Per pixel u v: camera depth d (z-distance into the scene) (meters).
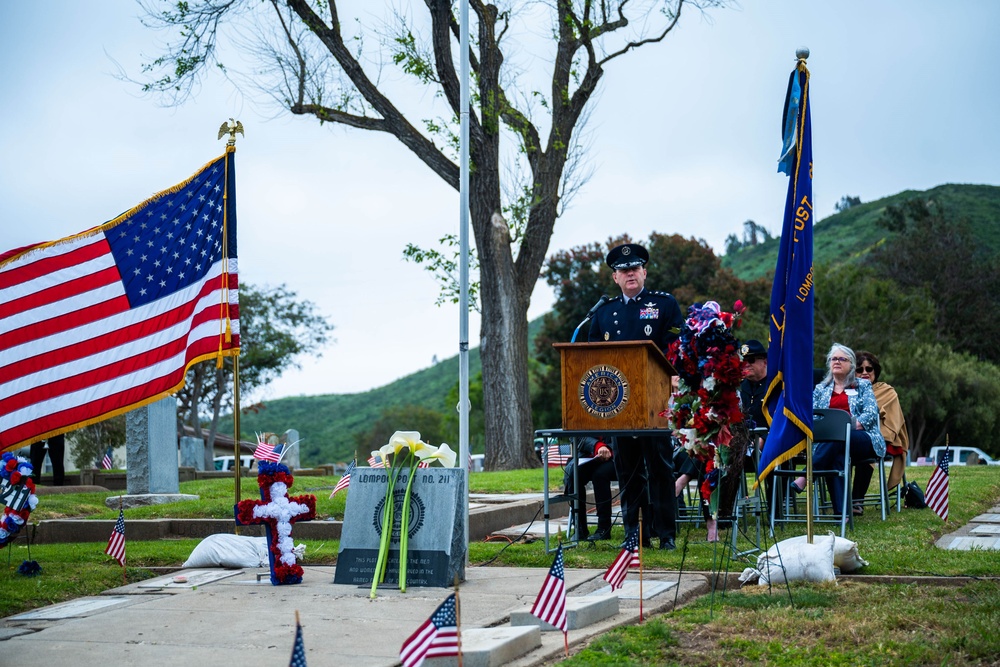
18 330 9.43
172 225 9.96
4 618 7.22
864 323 49.75
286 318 49.19
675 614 6.46
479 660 5.36
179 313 9.88
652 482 9.18
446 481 8.11
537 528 11.56
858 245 100.31
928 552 8.40
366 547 8.15
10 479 9.29
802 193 7.67
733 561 8.29
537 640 5.95
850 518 10.02
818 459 10.91
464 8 9.56
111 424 39.78
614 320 9.52
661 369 9.04
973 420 48.06
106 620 6.87
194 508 12.47
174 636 6.32
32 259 9.52
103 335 9.64
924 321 51.62
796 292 7.60
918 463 34.53
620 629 6.12
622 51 26.09
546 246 26.12
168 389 9.73
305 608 7.10
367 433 97.69
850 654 5.39
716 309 8.07
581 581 7.76
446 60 24.52
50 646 6.15
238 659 5.68
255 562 9.07
